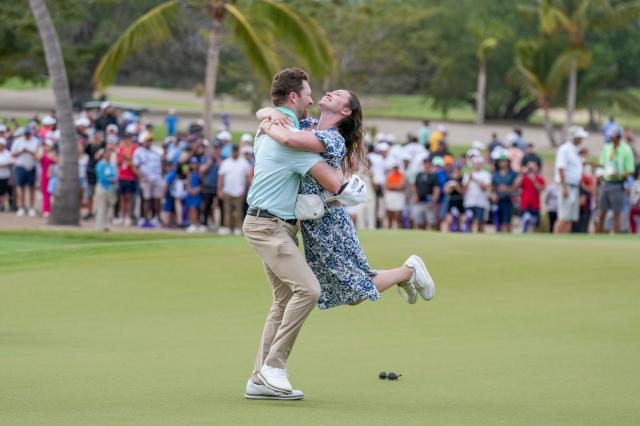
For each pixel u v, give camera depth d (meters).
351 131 12.21
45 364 13.51
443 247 26.30
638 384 12.32
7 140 57.88
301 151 11.55
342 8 102.62
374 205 44.12
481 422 10.20
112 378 12.61
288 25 47.94
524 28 133.62
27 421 9.95
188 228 43.56
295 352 14.64
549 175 83.25
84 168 48.84
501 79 134.12
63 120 44.09
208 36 94.50
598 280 21.58
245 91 110.50
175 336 15.98
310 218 11.70
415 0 122.38
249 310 18.50
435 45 129.75
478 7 132.38
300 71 12.05
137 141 47.12
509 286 20.89
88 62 107.69
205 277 21.95
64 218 43.94
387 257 24.53
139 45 47.06
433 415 10.56
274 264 11.73
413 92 141.38
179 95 142.25
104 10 108.75
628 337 15.75
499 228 44.41
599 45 127.69
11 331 16.44
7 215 48.38
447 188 43.31
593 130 130.75
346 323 17.22
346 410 10.84
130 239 35.09
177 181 44.88
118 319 17.62
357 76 105.69
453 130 117.75
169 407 10.88
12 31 89.56
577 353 14.40
